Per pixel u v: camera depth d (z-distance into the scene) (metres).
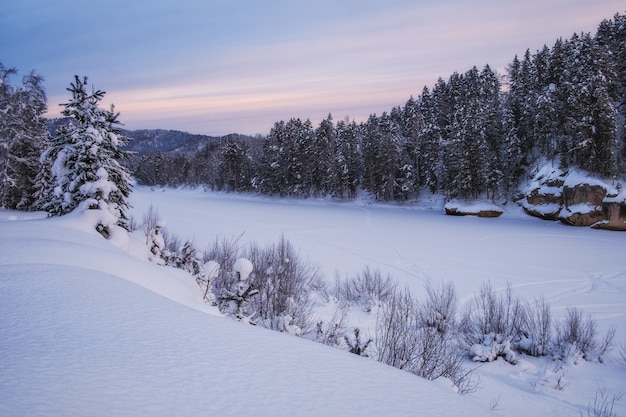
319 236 40.31
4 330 3.15
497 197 63.78
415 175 74.62
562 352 12.41
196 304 6.98
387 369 3.38
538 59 65.19
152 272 8.13
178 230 42.41
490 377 10.55
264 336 3.77
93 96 14.37
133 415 2.03
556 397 9.31
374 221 53.03
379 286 19.59
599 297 19.97
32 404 1.98
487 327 14.47
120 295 4.57
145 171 164.25
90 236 11.04
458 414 2.65
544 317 14.76
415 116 77.62
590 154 49.78
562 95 55.03
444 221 53.22
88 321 3.56
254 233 41.44
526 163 63.62
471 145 61.22
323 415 2.33
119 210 14.83
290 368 3.03
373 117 91.62
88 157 13.84
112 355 2.83
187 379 2.58
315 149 86.94
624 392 9.69
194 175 141.88
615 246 34.25
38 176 33.09
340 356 3.51
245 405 2.33
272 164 89.44
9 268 5.47
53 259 6.87
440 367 8.55
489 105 66.56
